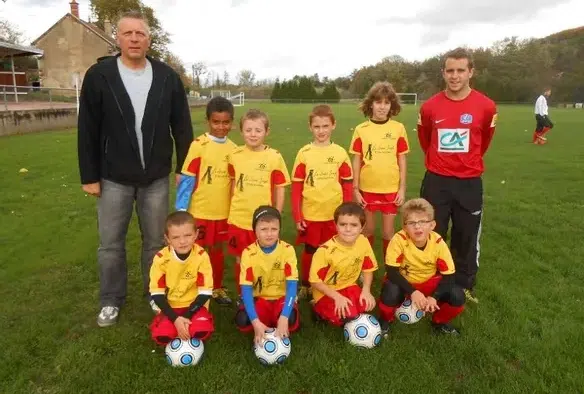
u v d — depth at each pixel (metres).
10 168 10.36
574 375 3.15
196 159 4.16
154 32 55.88
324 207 4.41
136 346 3.58
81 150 3.75
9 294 4.45
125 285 4.09
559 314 4.00
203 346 3.40
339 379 3.15
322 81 84.06
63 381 3.15
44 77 44.66
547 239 5.92
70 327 3.88
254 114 4.06
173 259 3.49
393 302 3.70
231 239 4.22
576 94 61.88
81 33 44.06
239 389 3.07
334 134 18.72
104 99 3.67
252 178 4.12
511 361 3.39
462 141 4.12
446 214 4.30
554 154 13.06
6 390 3.07
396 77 71.19
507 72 67.69
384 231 4.92
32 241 5.83
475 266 4.39
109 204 3.86
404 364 3.31
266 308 3.70
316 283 3.79
